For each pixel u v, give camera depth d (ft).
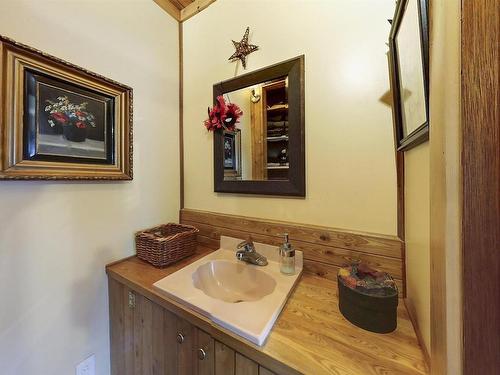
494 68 0.98
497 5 0.98
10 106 2.47
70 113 3.03
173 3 4.65
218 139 4.22
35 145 2.68
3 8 2.44
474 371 1.03
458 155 1.06
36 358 2.80
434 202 1.28
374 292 2.09
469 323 1.03
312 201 3.34
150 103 4.21
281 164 3.57
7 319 2.56
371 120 2.88
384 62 2.79
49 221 2.90
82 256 3.25
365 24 2.90
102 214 3.49
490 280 1.00
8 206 2.55
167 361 2.70
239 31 4.00
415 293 2.17
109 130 3.50
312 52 3.27
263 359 1.85
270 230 3.65
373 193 2.89
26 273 2.70
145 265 3.57
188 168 4.81
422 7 1.56
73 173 3.05
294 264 3.21
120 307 3.33
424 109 1.67
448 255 1.10
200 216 4.50
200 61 4.54
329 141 3.17
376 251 2.81
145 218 4.15
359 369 1.67
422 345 1.86
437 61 1.21
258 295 3.19
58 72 2.89
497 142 0.98
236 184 4.01
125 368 3.31
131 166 3.81
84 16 3.20
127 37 3.80
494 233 0.99
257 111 3.79
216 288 3.52
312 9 3.27
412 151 2.27
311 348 1.87
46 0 2.80
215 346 2.21
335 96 3.11
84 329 3.27
